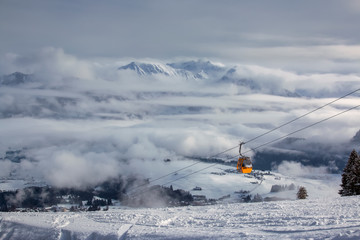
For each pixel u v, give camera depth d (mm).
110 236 17938
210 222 18734
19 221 22953
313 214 17953
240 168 35500
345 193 48438
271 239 13727
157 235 16797
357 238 12023
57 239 19141
